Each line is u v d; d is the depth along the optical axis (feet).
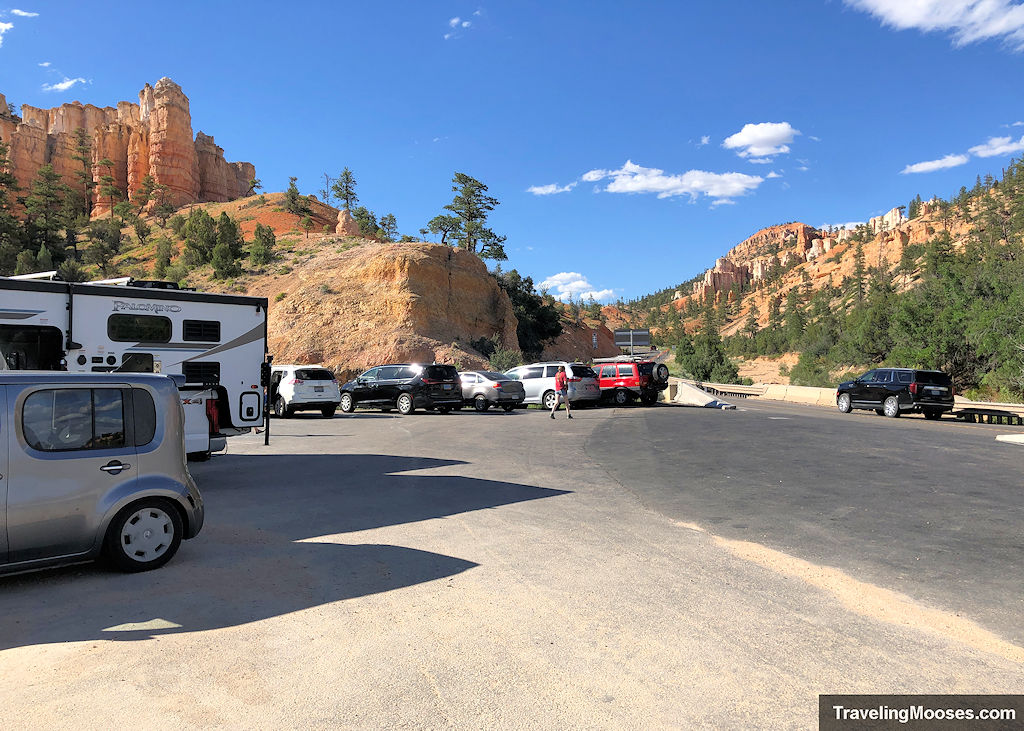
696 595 15.74
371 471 35.04
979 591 15.81
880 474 32.45
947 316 103.81
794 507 25.48
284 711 10.30
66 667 11.83
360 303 160.04
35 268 226.17
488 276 189.57
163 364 36.06
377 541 20.84
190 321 37.06
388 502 27.02
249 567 18.02
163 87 435.53
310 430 57.26
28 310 31.99
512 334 185.98
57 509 16.39
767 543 20.48
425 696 10.80
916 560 18.38
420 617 14.33
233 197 497.87
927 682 11.27
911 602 15.16
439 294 167.02
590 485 30.86
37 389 16.48
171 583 16.65
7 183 343.46
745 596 15.65
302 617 14.34
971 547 19.56
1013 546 19.60
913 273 513.04
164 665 11.93
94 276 249.55
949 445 43.98
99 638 13.17
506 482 31.68
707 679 11.39
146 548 17.76
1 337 31.45
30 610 14.74
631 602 15.25
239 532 21.99
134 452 17.70
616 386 90.89
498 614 14.51
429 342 150.20
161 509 18.04
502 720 10.03
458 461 38.58
